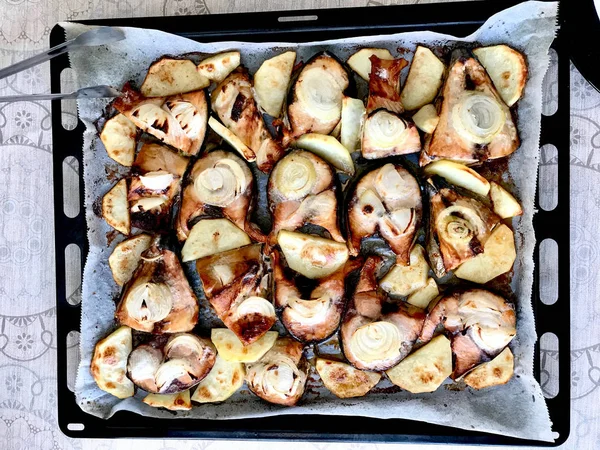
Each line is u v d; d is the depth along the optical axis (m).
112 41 0.57
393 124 0.53
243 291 0.57
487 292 0.56
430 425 0.58
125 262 0.59
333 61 0.56
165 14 0.61
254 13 0.57
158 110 0.56
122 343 0.59
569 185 0.58
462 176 0.55
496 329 0.55
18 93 0.63
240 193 0.56
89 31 0.56
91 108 0.59
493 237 0.56
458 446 0.60
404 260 0.55
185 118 0.56
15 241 0.64
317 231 0.58
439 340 0.57
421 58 0.56
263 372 0.57
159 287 0.57
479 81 0.54
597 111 0.59
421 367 0.57
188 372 0.57
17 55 0.63
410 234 0.55
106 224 0.60
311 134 0.56
